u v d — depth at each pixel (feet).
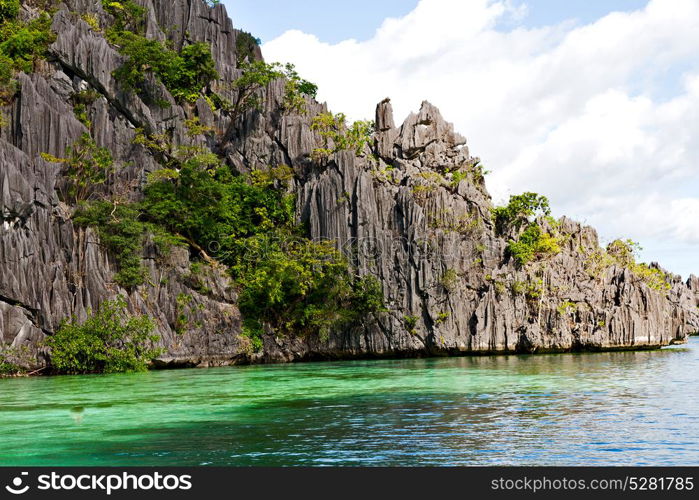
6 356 160.56
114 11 264.52
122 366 174.09
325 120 257.14
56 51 220.84
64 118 202.18
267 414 96.07
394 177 253.24
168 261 195.62
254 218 238.07
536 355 220.64
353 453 70.59
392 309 219.00
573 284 237.66
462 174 268.21
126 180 213.25
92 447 73.92
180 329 191.83
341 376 153.69
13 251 164.25
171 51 262.26
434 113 280.51
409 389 125.29
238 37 321.32
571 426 84.64
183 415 95.35
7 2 237.66
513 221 249.75
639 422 87.15
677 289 446.60
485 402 106.63
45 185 178.91
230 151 254.47
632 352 233.76
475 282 224.74
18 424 87.97
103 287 179.63
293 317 216.13
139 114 228.22
